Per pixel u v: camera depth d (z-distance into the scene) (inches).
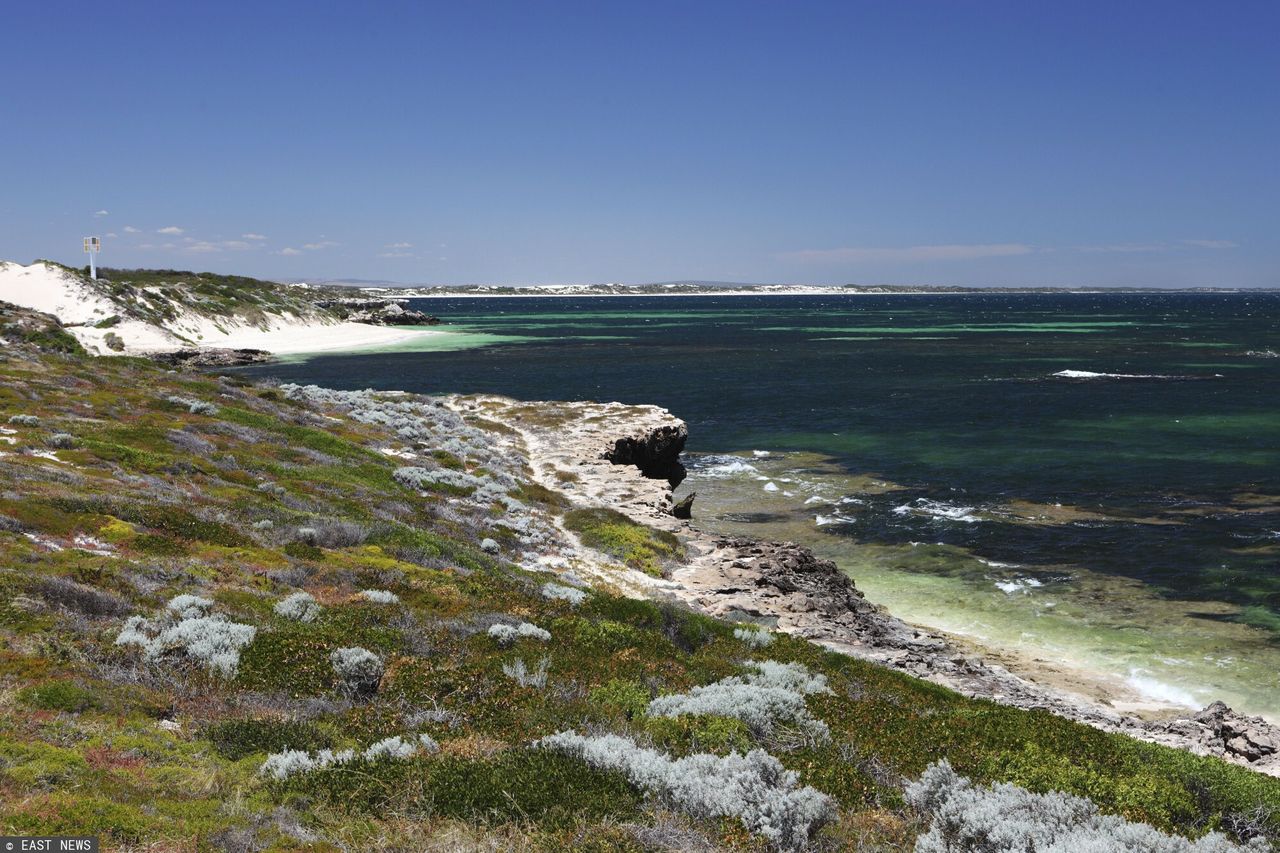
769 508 1772.9
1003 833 318.7
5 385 1430.9
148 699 407.2
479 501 1389.0
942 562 1397.6
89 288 5147.6
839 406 3144.7
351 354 5324.8
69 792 285.1
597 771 350.0
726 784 338.3
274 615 592.7
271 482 1116.5
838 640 982.4
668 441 2236.7
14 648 430.6
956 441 2437.3
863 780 394.6
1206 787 457.4
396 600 677.9
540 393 3622.0
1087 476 1973.4
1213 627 1099.3
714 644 753.6
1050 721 563.5
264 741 378.6
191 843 265.9
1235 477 1926.7
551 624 677.9
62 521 689.6
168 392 1717.5
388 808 315.6
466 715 448.8
